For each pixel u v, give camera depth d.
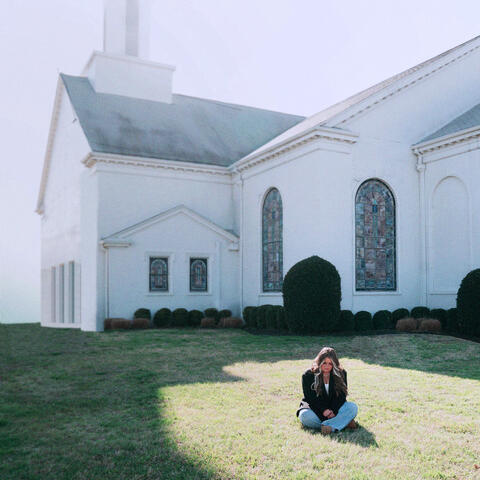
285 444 5.94
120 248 22.58
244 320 23.39
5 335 20.70
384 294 20.08
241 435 6.28
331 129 19.14
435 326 17.36
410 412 7.28
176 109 29.53
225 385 9.15
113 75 28.56
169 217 23.67
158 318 22.52
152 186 23.94
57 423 6.94
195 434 6.33
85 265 23.92
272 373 10.28
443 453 5.66
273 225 22.78
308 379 6.57
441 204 20.14
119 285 22.42
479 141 18.48
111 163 23.08
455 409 7.39
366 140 20.17
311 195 19.70
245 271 24.55
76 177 26.66
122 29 29.66
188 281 23.97
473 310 15.88
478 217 18.41
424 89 21.61
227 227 25.73
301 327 17.66
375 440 6.09
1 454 5.75
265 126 30.97
